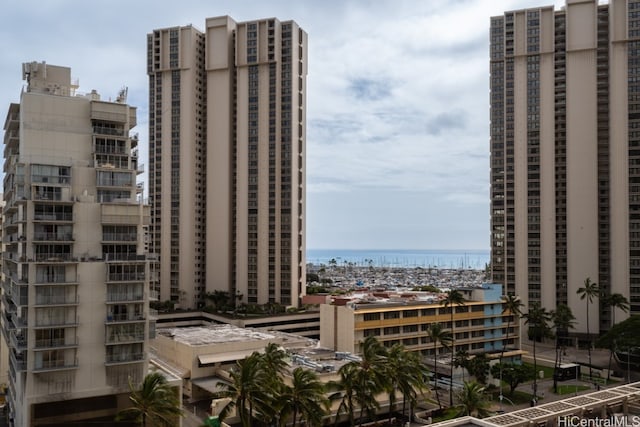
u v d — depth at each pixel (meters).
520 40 185.38
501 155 188.75
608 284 172.00
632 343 121.44
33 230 74.38
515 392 111.56
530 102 183.38
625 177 169.88
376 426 85.69
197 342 106.38
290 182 193.50
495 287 141.00
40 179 76.06
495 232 187.62
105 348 76.56
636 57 171.62
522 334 179.38
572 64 178.12
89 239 77.88
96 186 80.12
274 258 193.38
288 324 175.62
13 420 84.12
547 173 179.50
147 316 79.69
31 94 78.44
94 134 81.69
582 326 170.75
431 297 144.00
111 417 79.81
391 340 123.00
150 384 62.78
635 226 167.88
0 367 108.06
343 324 121.38
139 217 81.19
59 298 73.94
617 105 172.38
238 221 198.38
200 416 90.00
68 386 74.06
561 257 177.25
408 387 74.88
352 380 69.31
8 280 86.75
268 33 197.62
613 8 173.75
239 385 60.97
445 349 129.12
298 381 65.00
